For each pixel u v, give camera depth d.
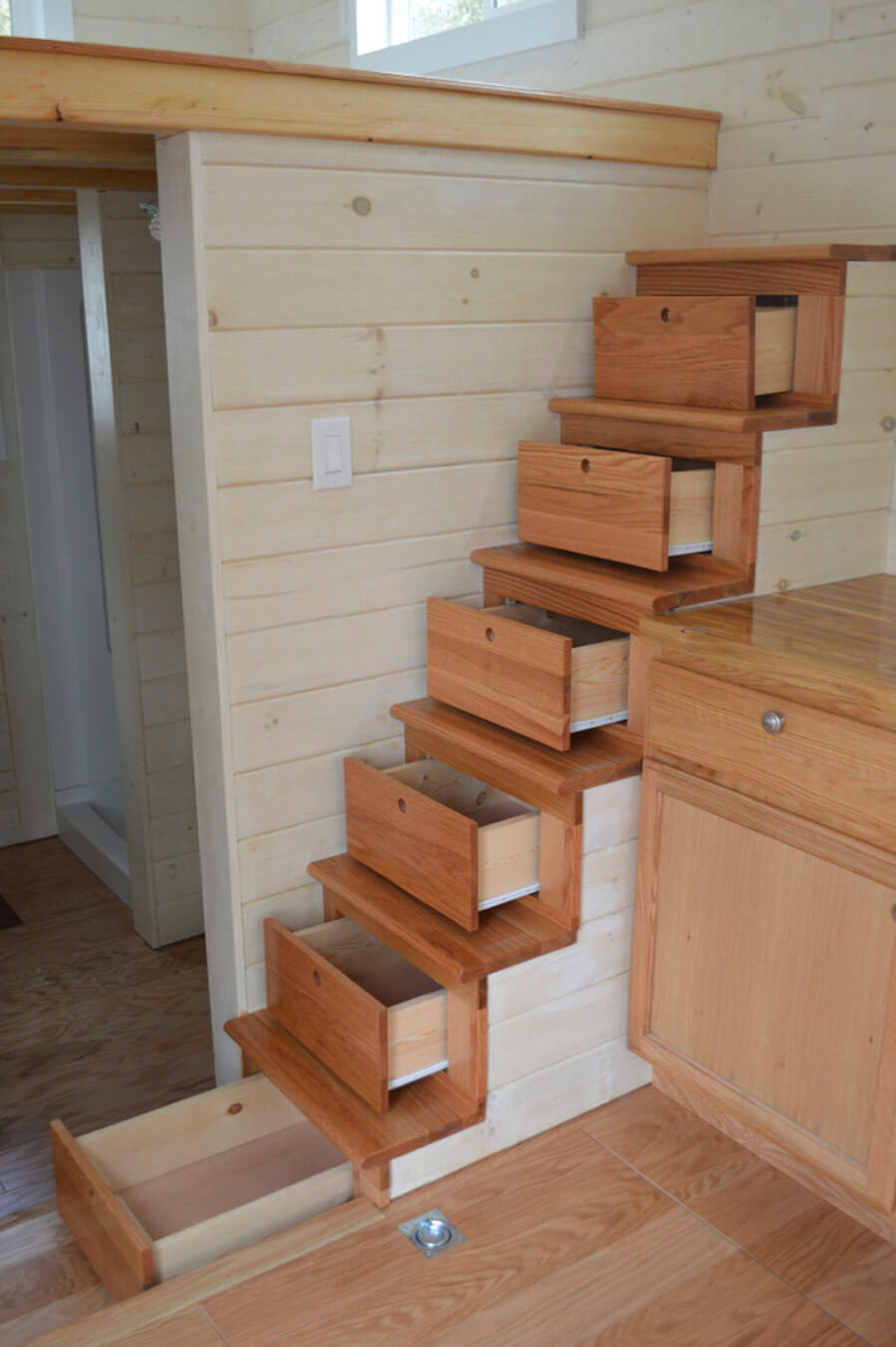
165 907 3.32
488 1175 1.96
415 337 2.04
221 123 1.75
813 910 1.68
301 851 2.17
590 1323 1.66
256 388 1.90
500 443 2.19
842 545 2.07
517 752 1.96
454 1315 1.68
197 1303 1.70
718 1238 1.83
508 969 1.91
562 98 2.06
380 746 2.21
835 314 1.91
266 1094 2.08
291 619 2.03
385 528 2.09
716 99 2.29
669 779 1.88
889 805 1.53
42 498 3.88
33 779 4.01
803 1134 1.77
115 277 2.86
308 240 1.89
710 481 1.94
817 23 2.08
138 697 3.14
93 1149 1.96
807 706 1.62
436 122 1.94
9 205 3.28
